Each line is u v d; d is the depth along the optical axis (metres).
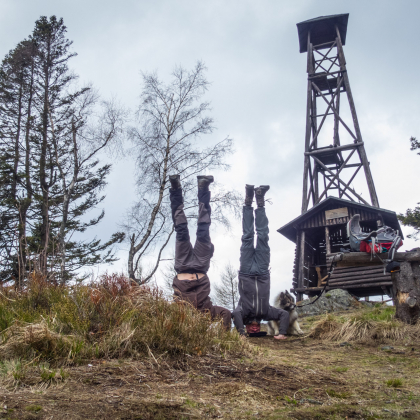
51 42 20.94
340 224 18.08
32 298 5.30
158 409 2.94
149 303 5.26
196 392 3.43
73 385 3.25
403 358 5.23
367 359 5.22
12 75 20.59
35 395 2.96
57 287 5.72
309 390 3.73
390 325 6.66
